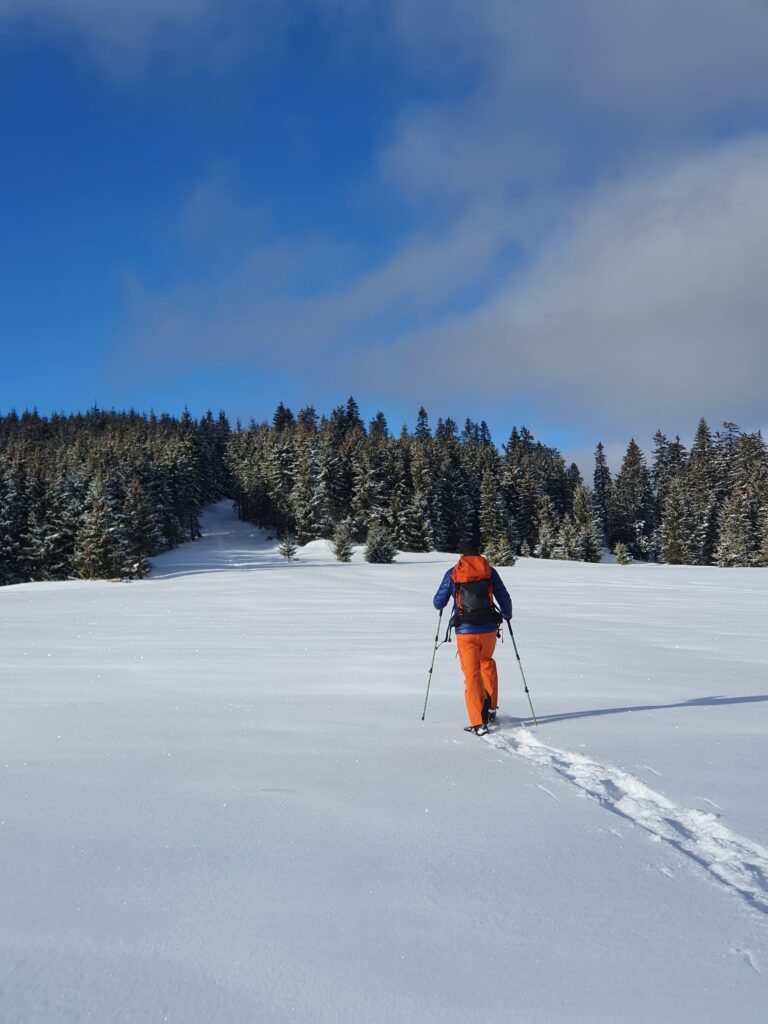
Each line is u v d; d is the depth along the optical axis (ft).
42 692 24.32
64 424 494.59
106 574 173.37
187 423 463.83
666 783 14.20
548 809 12.63
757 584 114.73
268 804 12.62
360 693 24.54
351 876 9.67
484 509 284.00
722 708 22.44
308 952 7.70
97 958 7.51
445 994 6.99
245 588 101.91
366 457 268.62
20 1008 6.64
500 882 9.58
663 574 146.00
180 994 6.91
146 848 10.53
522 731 18.97
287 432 327.67
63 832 11.14
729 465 331.16
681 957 7.77
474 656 19.53
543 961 7.63
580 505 299.99
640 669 30.91
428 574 142.61
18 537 188.55
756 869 10.36
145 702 22.52
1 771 14.60
